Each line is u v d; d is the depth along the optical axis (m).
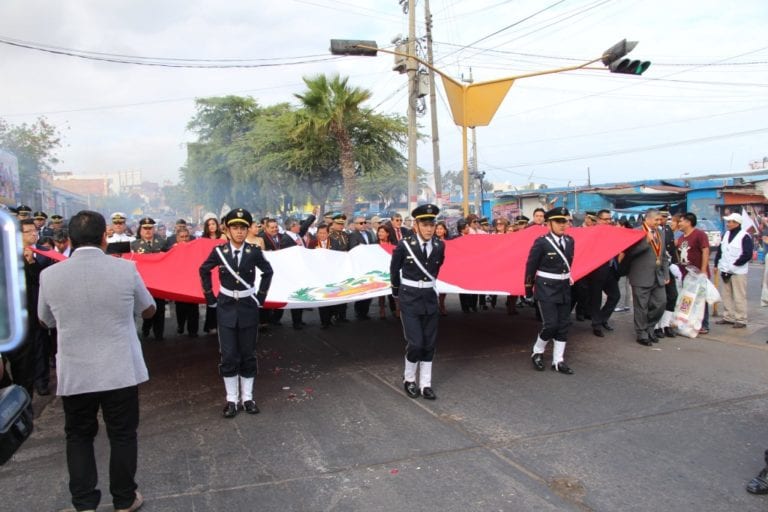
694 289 8.20
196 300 6.51
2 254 1.71
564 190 29.14
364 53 12.34
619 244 7.70
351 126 19.86
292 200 30.42
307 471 4.13
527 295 6.70
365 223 11.23
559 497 3.67
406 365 5.85
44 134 25.81
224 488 3.89
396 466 4.18
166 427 5.09
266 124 22.69
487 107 13.12
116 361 3.36
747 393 5.64
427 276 5.71
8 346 1.69
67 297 3.29
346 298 6.75
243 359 5.43
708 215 23.30
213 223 9.23
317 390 6.10
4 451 2.47
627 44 11.05
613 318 9.87
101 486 3.99
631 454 4.29
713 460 4.17
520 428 4.86
